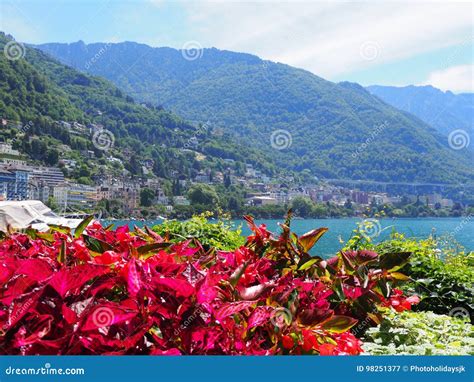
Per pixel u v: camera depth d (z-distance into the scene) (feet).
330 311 5.60
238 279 5.82
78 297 4.68
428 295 14.73
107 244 6.50
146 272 5.16
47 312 4.49
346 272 8.00
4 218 28.09
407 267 15.46
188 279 5.11
